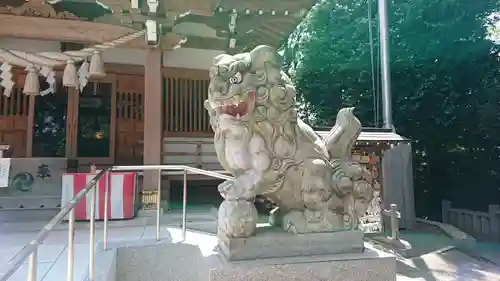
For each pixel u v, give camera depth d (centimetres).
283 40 816
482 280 581
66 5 788
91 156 882
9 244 452
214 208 735
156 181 665
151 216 621
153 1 557
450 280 579
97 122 891
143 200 648
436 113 1159
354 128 321
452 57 1126
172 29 680
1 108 827
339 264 264
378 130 805
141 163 905
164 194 812
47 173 729
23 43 777
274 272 253
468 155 1136
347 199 293
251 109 276
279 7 658
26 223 562
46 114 867
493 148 1088
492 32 1173
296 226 279
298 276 256
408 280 539
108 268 349
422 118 1198
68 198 576
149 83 697
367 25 1294
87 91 886
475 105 1088
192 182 898
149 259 414
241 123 276
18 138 836
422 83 1185
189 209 744
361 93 1330
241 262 255
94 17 802
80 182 580
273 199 298
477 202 1124
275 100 282
